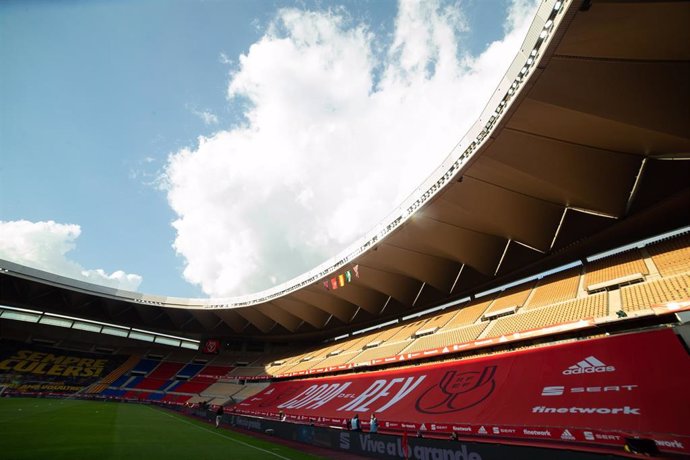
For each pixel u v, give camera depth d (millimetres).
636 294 15344
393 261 28734
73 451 10297
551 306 19250
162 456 10422
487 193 19766
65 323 48688
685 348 11977
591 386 12773
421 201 21984
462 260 25609
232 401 38562
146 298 48656
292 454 12227
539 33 12148
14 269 39781
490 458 8969
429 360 24156
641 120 12750
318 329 45812
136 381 46969
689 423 9258
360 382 26266
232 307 47281
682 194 15547
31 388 40500
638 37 10609
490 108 15930
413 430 15836
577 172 16516
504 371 17172
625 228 18422
